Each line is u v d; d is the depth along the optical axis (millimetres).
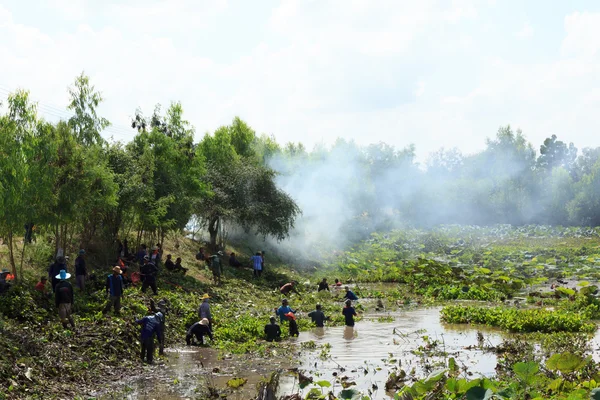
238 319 24672
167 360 17641
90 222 29766
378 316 27422
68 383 14383
